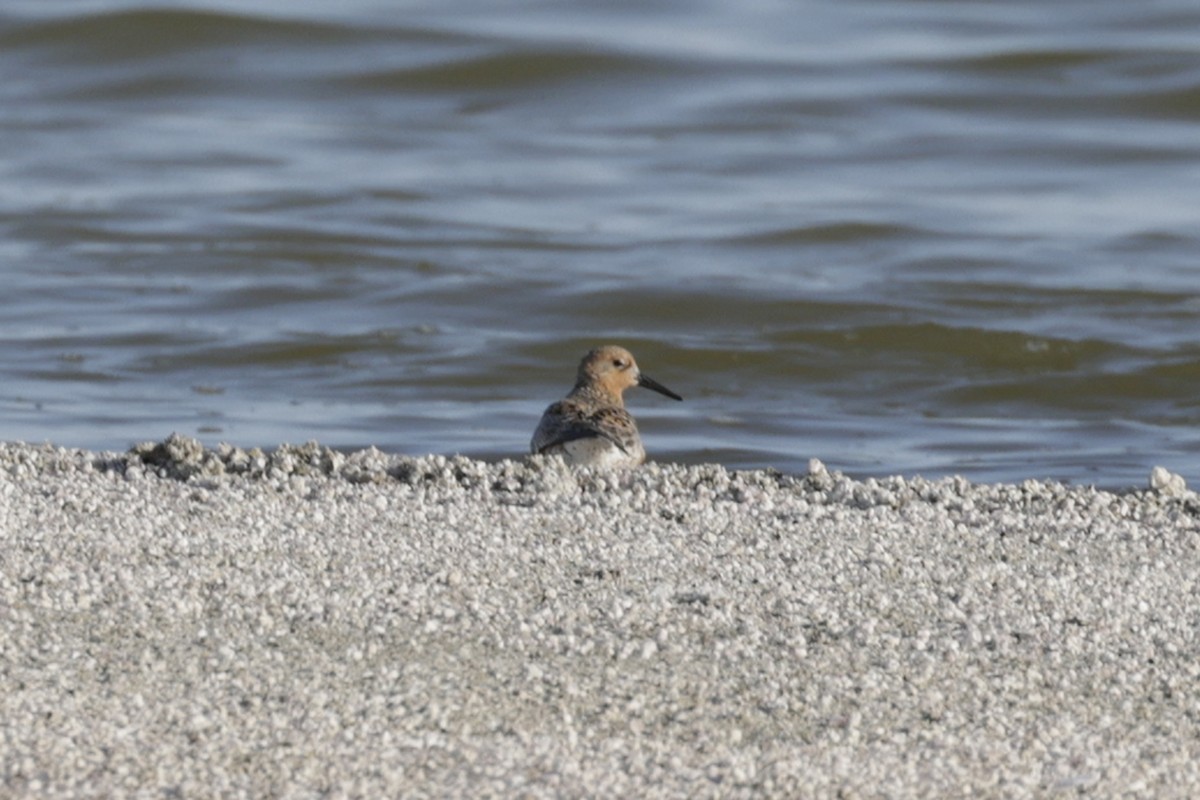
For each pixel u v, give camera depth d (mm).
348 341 21453
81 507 10375
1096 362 20891
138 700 7426
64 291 23891
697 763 7078
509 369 20484
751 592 9133
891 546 10195
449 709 7477
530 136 35250
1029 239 27344
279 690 7602
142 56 39500
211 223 28172
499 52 38875
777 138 34844
